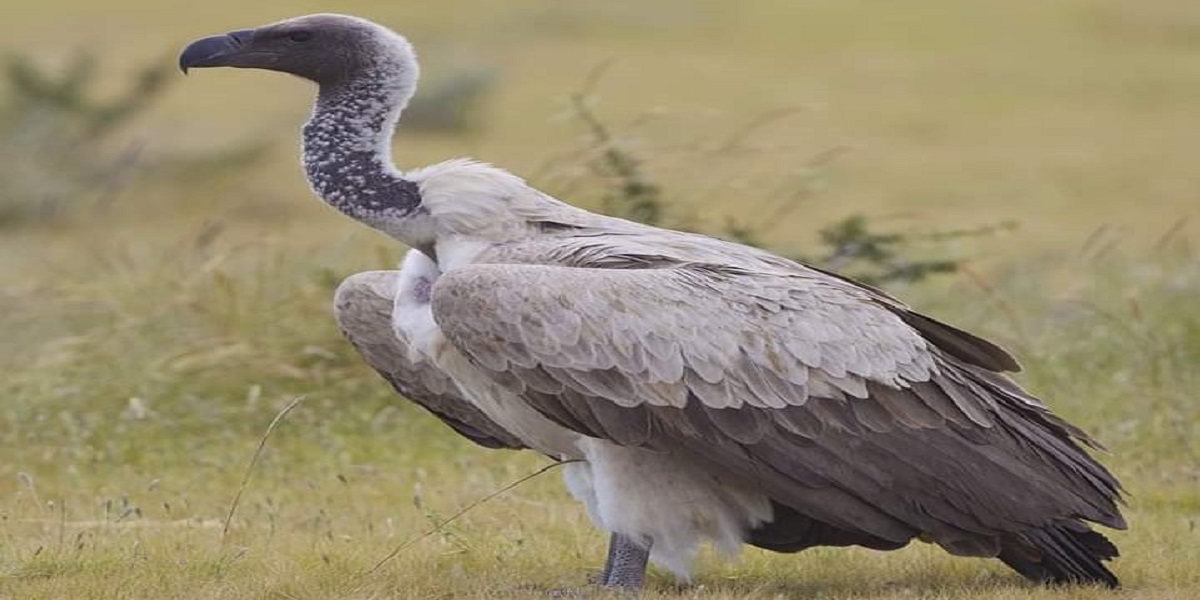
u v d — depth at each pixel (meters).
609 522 10.11
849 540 10.12
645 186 15.65
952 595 10.10
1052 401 14.63
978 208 28.94
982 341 10.05
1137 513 12.19
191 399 14.78
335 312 11.27
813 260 16.05
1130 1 56.19
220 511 12.50
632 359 9.66
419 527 11.93
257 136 33.22
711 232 16.23
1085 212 28.80
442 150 32.91
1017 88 43.38
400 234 10.51
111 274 17.70
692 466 9.95
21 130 29.70
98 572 10.49
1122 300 16.91
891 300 10.20
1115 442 13.85
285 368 15.14
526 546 11.40
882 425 9.74
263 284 16.38
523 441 10.59
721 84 42.06
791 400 9.70
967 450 9.77
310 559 10.88
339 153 10.69
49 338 16.73
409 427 14.75
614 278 9.77
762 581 10.66
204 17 50.28
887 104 40.38
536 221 10.41
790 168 21.47
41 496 12.95
